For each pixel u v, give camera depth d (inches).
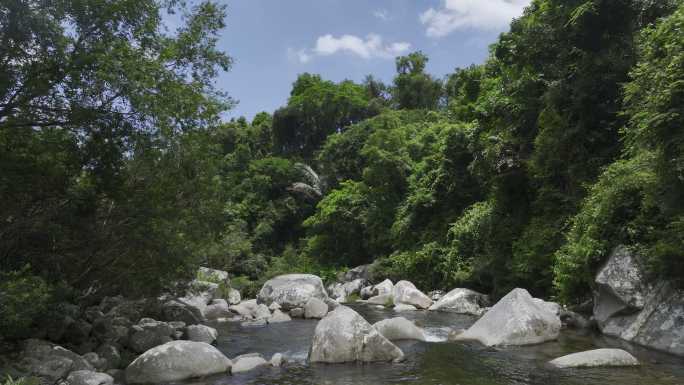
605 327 537.0
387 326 534.6
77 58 397.7
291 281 981.2
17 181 418.9
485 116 935.0
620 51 717.9
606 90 722.2
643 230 522.3
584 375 364.8
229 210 692.1
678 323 448.1
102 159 456.1
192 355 412.5
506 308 526.6
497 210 919.7
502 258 868.0
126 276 561.6
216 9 534.6
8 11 368.2
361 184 1562.5
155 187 530.3
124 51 425.7
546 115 773.9
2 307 351.9
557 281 670.5
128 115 443.8
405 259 1175.6
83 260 517.3
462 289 882.1
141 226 517.0
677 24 447.8
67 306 481.1
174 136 492.4
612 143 728.3
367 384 360.8
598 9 724.7
